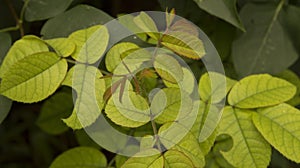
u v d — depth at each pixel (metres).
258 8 0.73
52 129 0.77
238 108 0.66
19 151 0.98
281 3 0.73
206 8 0.65
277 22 0.73
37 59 0.62
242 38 0.72
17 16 0.73
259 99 0.66
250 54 0.72
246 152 0.65
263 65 0.72
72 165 0.69
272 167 0.79
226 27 0.72
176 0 0.70
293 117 0.65
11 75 0.62
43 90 0.62
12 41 0.70
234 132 0.65
